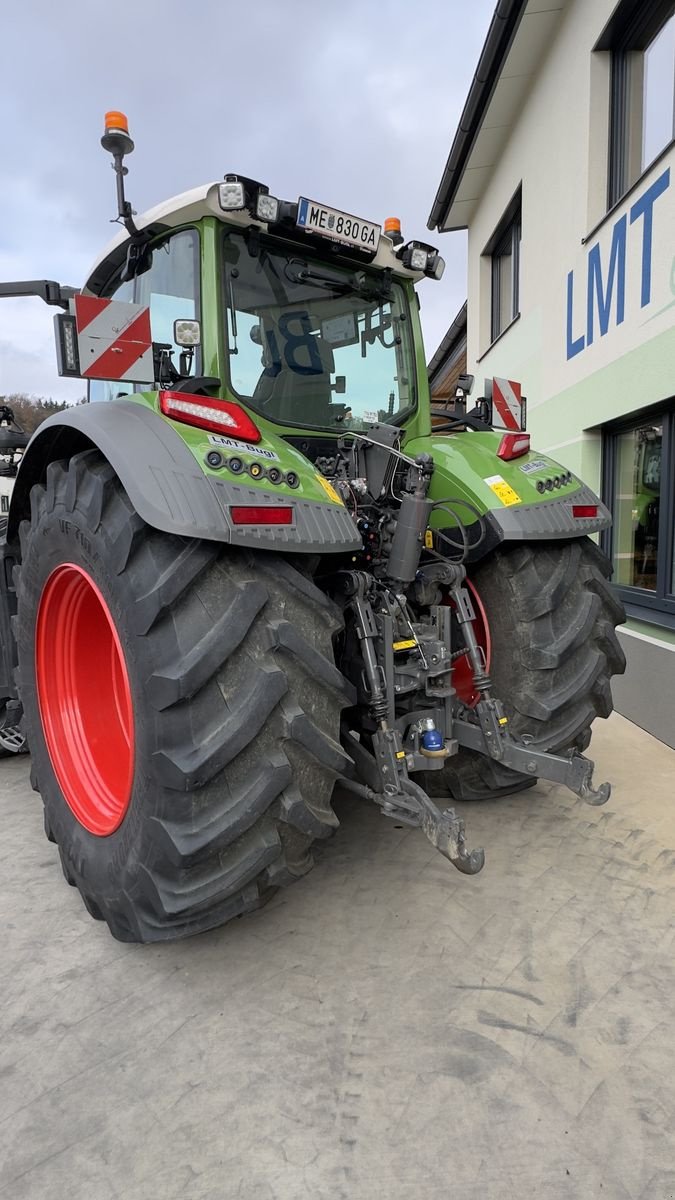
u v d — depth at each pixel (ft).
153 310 8.44
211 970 6.59
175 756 5.39
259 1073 5.34
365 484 7.96
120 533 5.71
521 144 21.04
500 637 8.46
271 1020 5.91
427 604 8.24
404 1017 5.90
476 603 8.71
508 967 6.50
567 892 7.72
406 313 9.57
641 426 14.48
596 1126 4.83
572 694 8.30
